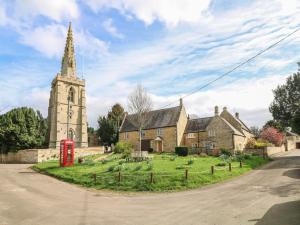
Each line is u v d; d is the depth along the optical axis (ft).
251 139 186.50
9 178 85.10
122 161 106.22
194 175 70.79
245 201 47.16
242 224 34.88
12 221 38.50
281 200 46.24
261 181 68.18
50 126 226.79
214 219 37.58
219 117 170.19
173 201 50.90
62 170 96.78
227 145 163.63
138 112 175.94
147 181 67.41
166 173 72.54
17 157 159.33
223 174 76.59
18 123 169.78
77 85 229.86
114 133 234.58
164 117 196.24
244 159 115.96
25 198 54.65
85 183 73.82
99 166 98.17
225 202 47.34
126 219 39.27
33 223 37.55
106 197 56.90
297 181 64.85
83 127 224.33
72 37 245.65
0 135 163.53
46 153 154.30
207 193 56.65
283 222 34.60
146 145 191.11
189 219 38.22
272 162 122.62
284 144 238.27
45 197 56.13
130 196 57.93
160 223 36.99
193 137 184.03
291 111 209.67
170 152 167.43
